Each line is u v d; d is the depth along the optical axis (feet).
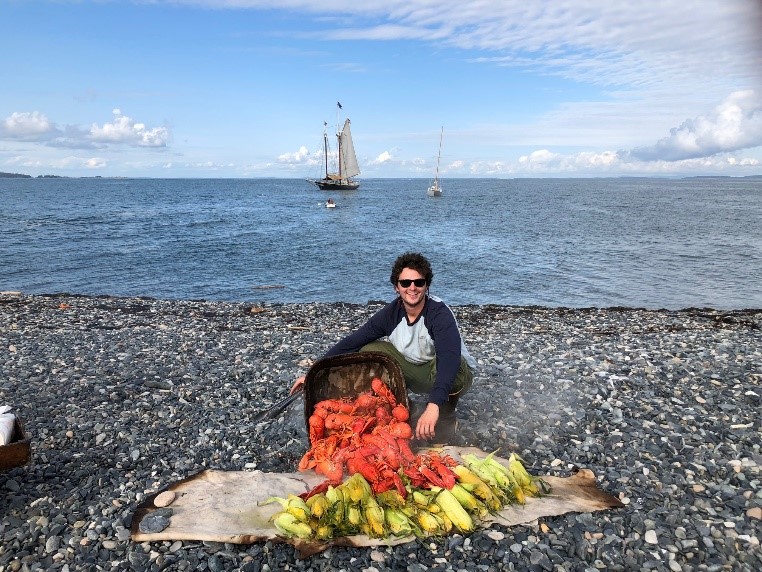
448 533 14.32
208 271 91.81
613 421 21.86
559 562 13.46
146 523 14.46
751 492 16.31
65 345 35.63
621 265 97.30
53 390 26.04
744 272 90.48
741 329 45.65
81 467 18.51
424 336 19.02
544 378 27.04
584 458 18.98
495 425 21.77
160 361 31.32
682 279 84.94
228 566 13.33
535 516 14.90
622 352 32.12
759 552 13.69
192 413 23.49
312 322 47.98
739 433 20.52
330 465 16.26
